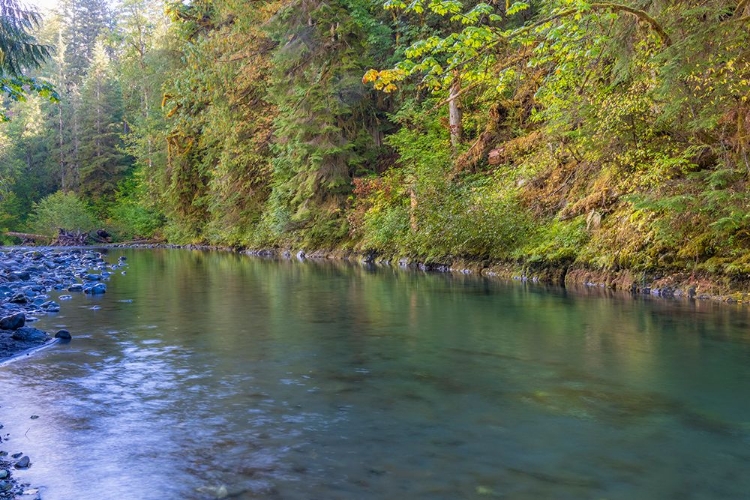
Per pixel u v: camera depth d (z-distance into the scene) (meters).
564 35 9.14
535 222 13.46
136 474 3.03
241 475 3.00
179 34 32.34
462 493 2.79
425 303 9.07
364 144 23.53
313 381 4.70
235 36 27.11
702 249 9.23
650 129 10.12
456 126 19.72
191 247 33.75
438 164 18.06
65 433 3.60
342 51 22.34
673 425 3.67
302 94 22.48
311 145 22.09
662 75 8.20
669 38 8.58
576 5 8.07
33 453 3.31
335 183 22.25
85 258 21.00
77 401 4.23
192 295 10.45
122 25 45.00
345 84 21.92
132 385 4.62
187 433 3.58
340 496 2.77
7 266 15.89
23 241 41.91
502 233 13.65
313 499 2.74
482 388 4.48
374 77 8.68
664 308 8.12
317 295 10.31
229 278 13.82
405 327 7.06
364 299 9.68
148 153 39.50
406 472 3.02
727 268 8.74
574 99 11.61
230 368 5.13
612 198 11.74
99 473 3.05
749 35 7.61
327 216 22.61
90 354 5.71
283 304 9.18
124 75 43.41
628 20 8.91
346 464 3.12
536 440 3.44
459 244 14.96
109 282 12.95
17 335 6.33
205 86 28.52
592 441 3.42
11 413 3.98
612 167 11.29
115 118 54.81
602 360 5.32
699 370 4.96
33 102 58.00
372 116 24.48
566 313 7.91
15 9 10.53
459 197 16.16
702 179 9.31
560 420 3.77
